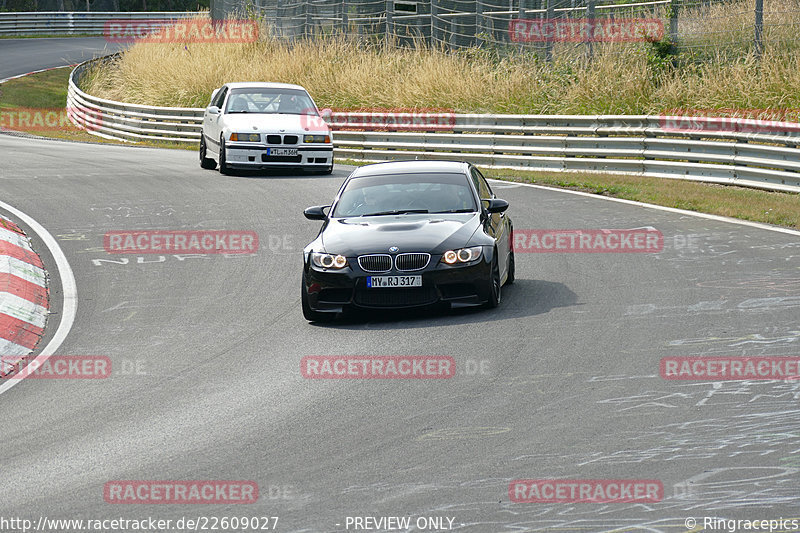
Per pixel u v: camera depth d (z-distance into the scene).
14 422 26.08
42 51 198.12
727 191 63.91
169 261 47.72
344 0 122.94
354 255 35.41
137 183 72.50
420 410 25.17
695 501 18.73
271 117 77.25
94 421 25.77
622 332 31.91
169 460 22.36
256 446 23.05
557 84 92.12
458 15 110.88
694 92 82.75
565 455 21.44
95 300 40.94
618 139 74.62
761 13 82.31
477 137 83.38
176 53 137.88
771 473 19.91
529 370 28.27
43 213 60.25
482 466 21.00
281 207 61.62
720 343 30.05
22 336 35.72
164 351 33.00
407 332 33.72
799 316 32.91
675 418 23.58
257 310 38.34
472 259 35.34
